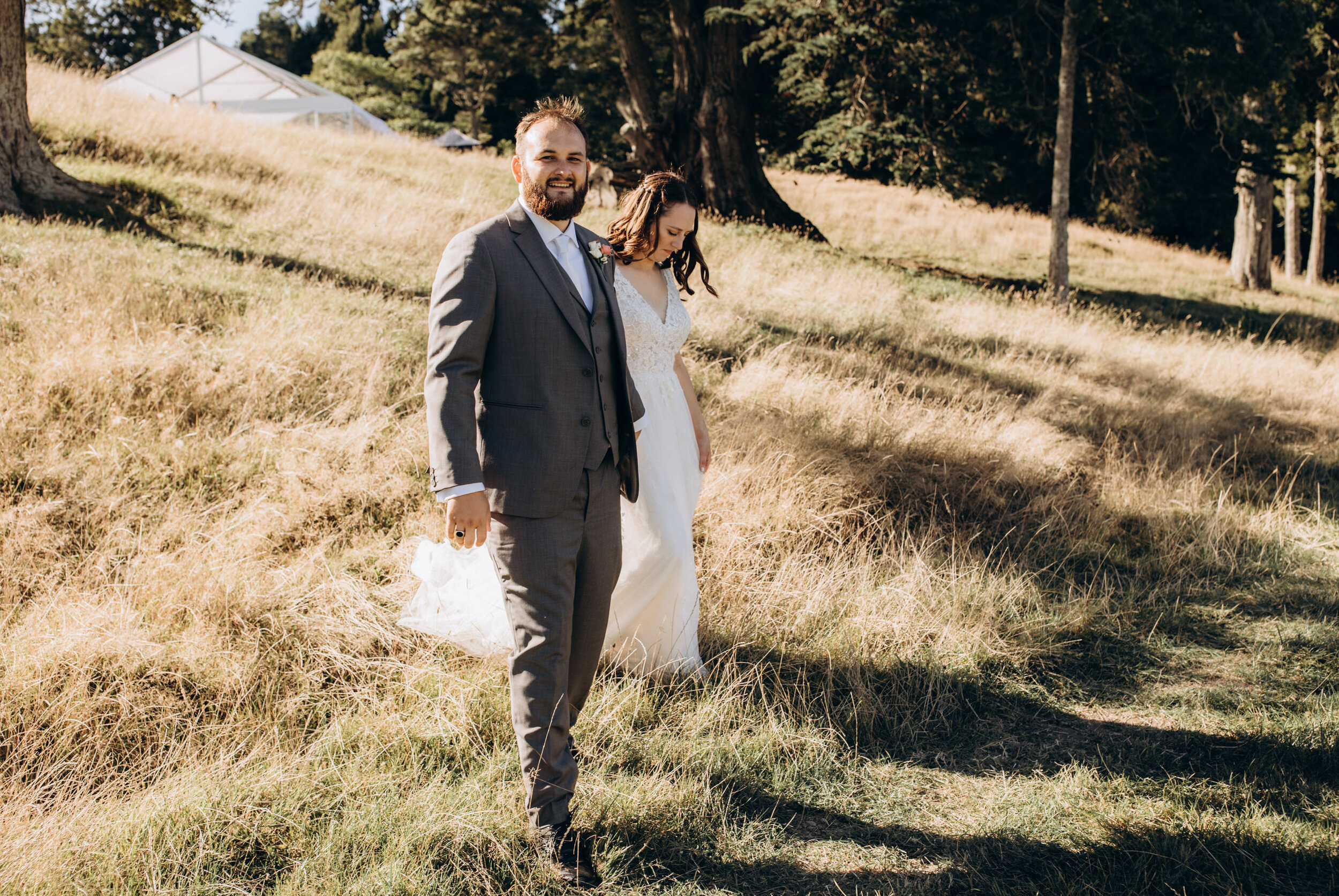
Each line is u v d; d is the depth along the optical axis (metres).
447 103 55.19
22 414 4.42
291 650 3.21
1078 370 8.85
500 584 2.47
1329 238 32.41
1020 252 18.97
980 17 14.69
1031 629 3.95
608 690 3.19
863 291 11.42
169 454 4.39
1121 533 5.19
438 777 2.72
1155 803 2.82
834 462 5.19
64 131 11.23
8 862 2.23
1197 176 21.09
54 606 3.22
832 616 3.92
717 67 16.84
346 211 10.35
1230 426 7.20
